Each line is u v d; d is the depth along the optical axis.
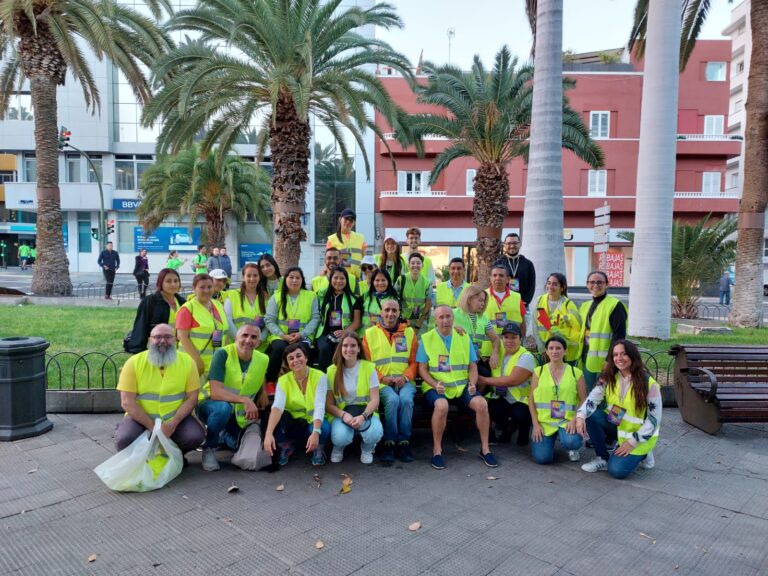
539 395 5.07
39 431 5.42
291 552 3.33
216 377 4.80
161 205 26.31
